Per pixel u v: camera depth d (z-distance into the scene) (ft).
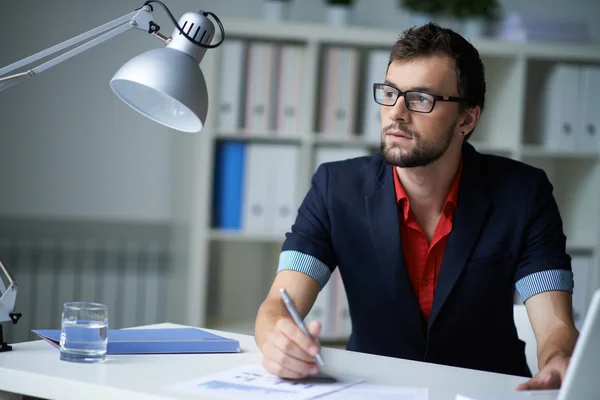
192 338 4.92
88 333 4.36
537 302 5.60
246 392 3.92
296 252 5.77
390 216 5.82
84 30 11.10
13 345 4.72
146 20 4.68
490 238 5.78
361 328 6.13
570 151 10.82
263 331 4.64
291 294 5.52
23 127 11.07
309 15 11.25
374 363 4.72
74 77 11.15
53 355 4.50
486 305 5.86
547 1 11.86
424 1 10.49
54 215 11.19
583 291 10.98
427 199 5.84
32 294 11.16
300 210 6.14
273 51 10.28
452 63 5.54
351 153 10.45
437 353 5.91
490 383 4.37
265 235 10.37
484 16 10.55
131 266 11.39
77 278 11.27
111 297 11.37
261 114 10.28
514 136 10.59
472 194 5.83
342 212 5.95
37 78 11.07
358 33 10.27
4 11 10.89
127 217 11.35
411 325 5.88
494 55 10.55
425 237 5.84
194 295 10.11
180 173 11.24
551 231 5.86
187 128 4.72
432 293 5.86
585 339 3.44
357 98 10.57
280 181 10.37
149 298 11.46
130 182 11.34
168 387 3.95
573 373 3.51
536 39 10.68
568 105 10.82
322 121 10.39
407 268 5.86
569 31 10.78
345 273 6.03
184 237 10.73
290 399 3.82
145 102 4.75
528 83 11.30
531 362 6.22
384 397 3.97
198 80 4.48
